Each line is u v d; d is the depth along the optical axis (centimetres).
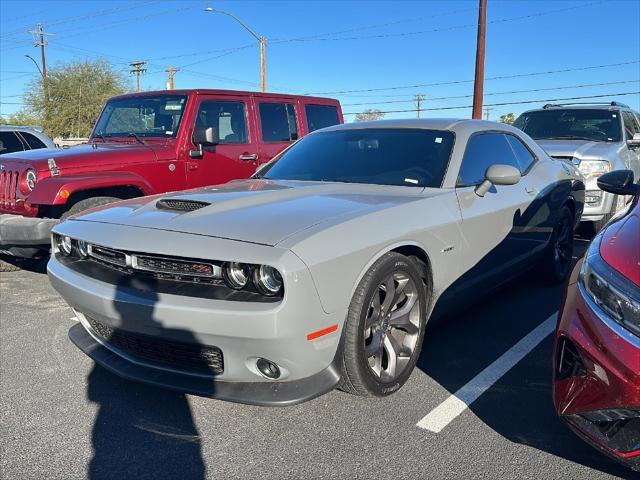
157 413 319
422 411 315
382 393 318
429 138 422
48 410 323
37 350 411
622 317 226
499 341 415
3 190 570
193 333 270
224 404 327
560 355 256
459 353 394
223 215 306
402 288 325
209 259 267
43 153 582
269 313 256
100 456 278
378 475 260
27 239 524
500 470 263
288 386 281
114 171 574
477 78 1656
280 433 296
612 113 896
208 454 279
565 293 272
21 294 561
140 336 293
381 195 357
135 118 673
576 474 259
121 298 285
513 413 314
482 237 396
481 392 338
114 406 327
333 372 291
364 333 297
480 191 395
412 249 332
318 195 354
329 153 442
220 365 284
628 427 225
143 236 294
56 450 283
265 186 391
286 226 285
